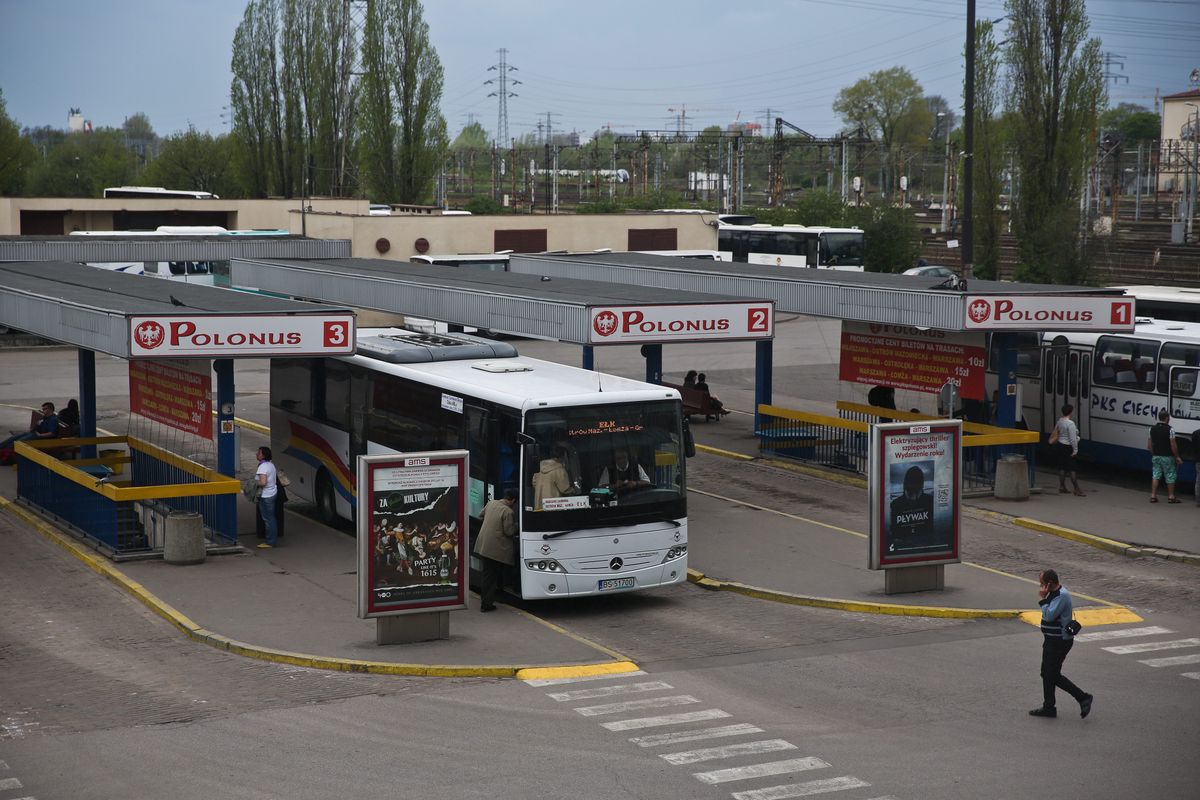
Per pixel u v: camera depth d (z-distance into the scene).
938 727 13.47
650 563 18.67
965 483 26.83
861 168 111.50
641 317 23.94
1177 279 61.59
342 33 85.50
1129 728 13.48
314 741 13.02
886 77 158.00
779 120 105.62
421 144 79.94
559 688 14.91
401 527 16.47
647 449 18.69
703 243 66.25
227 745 12.89
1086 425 29.19
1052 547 22.55
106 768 12.23
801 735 13.18
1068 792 11.61
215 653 16.42
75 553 21.53
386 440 21.88
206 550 21.44
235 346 20.55
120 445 30.70
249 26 86.50
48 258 35.84
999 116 66.19
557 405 18.22
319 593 19.25
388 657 16.05
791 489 27.47
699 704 14.26
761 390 32.69
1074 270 58.31
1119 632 17.42
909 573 19.36
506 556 18.19
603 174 156.38
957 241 85.44
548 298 24.83
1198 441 25.56
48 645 16.66
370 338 23.91
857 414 30.66
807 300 28.88
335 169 86.00
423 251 58.91
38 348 52.22
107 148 139.12
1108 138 91.56
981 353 26.95
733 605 19.05
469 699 14.48
